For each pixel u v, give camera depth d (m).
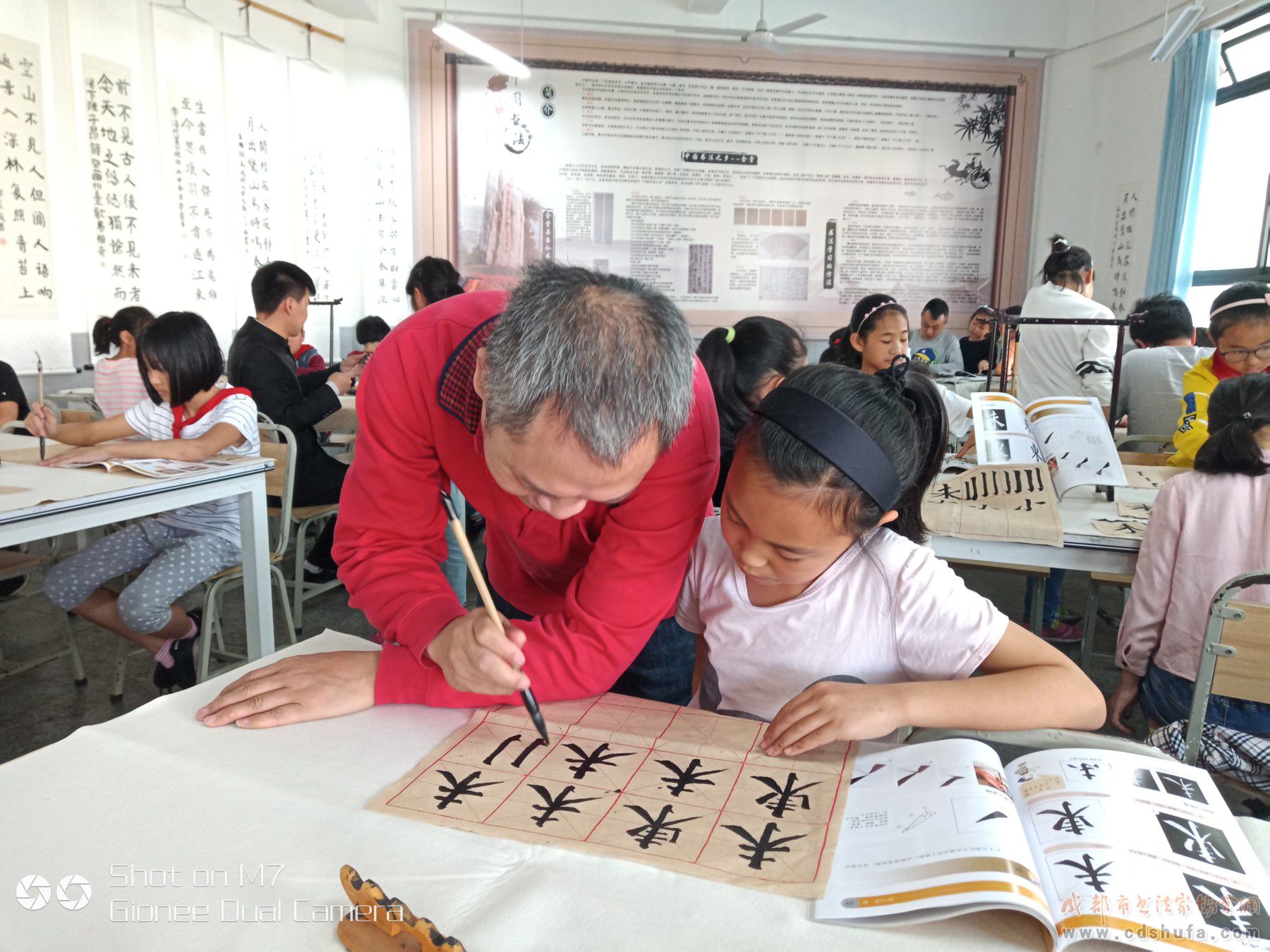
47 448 2.02
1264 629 0.99
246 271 4.29
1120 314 5.14
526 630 0.83
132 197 3.67
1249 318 2.03
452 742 0.74
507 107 5.04
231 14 4.10
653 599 0.80
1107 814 0.61
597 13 4.99
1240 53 4.44
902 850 0.58
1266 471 1.37
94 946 0.49
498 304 0.81
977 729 0.76
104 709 2.02
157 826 0.61
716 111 5.20
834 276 5.45
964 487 1.68
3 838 0.59
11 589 2.46
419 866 0.57
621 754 0.73
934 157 5.38
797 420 0.70
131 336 2.74
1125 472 2.08
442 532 0.90
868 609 0.88
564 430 0.54
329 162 4.78
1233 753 1.10
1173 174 4.57
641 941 0.50
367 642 0.94
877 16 5.18
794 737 0.72
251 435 2.06
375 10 4.82
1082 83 5.31
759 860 0.58
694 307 5.38
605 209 5.21
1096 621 2.64
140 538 1.96
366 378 0.83
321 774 0.68
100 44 3.49
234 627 2.55
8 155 3.19
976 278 5.53
